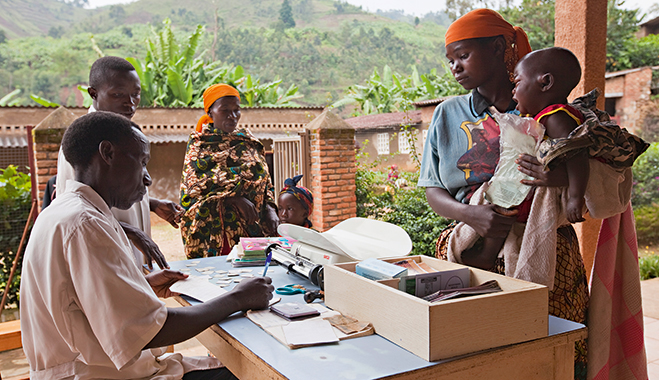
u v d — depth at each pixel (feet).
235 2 518.37
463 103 7.30
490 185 6.13
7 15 436.35
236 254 8.65
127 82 9.20
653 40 67.82
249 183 12.14
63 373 5.12
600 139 5.30
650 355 12.60
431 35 418.72
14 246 19.36
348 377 3.94
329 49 336.70
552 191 5.72
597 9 11.84
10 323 10.39
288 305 5.77
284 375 4.01
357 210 24.72
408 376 4.01
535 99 5.82
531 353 4.66
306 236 7.34
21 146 45.47
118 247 4.95
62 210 5.05
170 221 10.14
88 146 5.34
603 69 12.14
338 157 23.72
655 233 31.48
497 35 6.72
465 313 4.31
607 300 6.88
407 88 80.74
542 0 68.28
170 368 6.31
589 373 6.91
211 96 12.31
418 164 24.41
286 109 56.29
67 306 4.94
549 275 5.70
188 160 12.08
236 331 5.18
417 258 6.29
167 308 5.09
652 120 52.39
